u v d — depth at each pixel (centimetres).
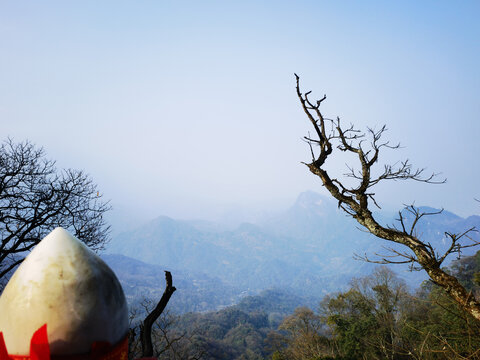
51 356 88
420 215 449
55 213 1184
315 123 466
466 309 416
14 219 1113
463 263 5109
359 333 3591
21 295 90
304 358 4066
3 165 1205
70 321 90
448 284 420
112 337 97
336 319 3950
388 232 453
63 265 94
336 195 474
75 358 90
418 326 1413
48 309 89
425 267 432
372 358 1761
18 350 88
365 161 456
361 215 467
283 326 5316
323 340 4272
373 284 4497
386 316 3334
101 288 96
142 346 121
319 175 477
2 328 90
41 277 92
